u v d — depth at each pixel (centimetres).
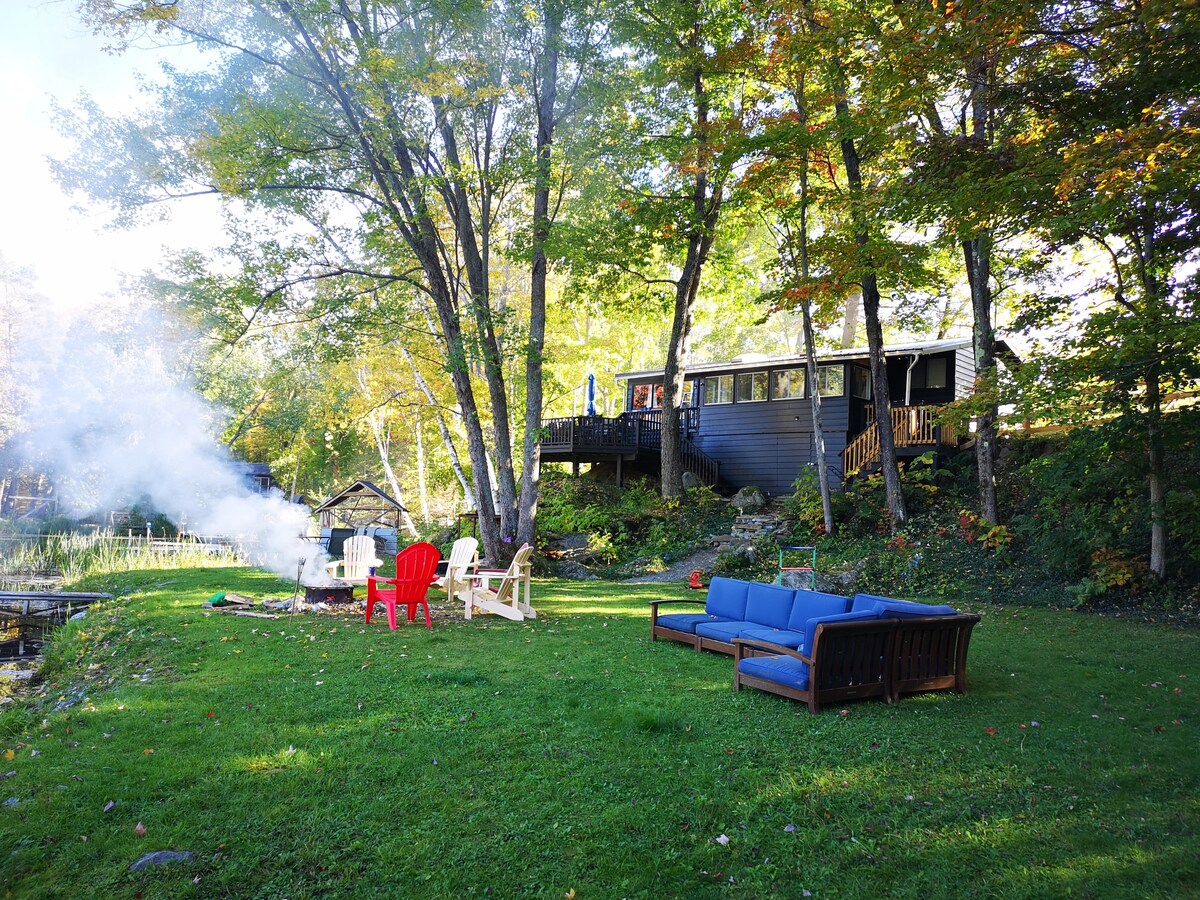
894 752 480
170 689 616
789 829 373
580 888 322
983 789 421
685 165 1608
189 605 1069
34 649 1297
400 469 4356
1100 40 829
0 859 340
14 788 414
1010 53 859
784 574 1350
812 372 1714
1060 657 796
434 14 1289
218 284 1438
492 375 1620
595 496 2195
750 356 2477
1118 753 480
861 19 1116
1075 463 1091
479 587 1097
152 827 370
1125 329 839
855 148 1457
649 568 1675
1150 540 1204
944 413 1071
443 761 454
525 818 383
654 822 380
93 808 390
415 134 1387
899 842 361
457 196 1575
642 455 2369
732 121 1513
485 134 1555
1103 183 740
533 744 487
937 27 861
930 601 1233
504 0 1405
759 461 2338
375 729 514
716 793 415
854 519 1669
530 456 1667
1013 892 318
